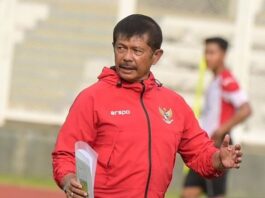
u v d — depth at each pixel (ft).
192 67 127.65
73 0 129.70
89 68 129.59
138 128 45.60
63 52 129.80
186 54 127.85
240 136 127.13
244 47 127.85
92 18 129.59
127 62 45.96
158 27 47.16
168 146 46.16
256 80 128.06
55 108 130.00
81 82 129.59
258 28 128.16
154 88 47.32
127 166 45.09
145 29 46.19
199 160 48.03
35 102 130.62
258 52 128.06
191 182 86.07
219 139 86.28
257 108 127.95
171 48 128.06
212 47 88.79
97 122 45.68
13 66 130.62
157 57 47.55
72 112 46.09
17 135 127.75
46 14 129.80
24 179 125.59
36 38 130.11
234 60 128.06
